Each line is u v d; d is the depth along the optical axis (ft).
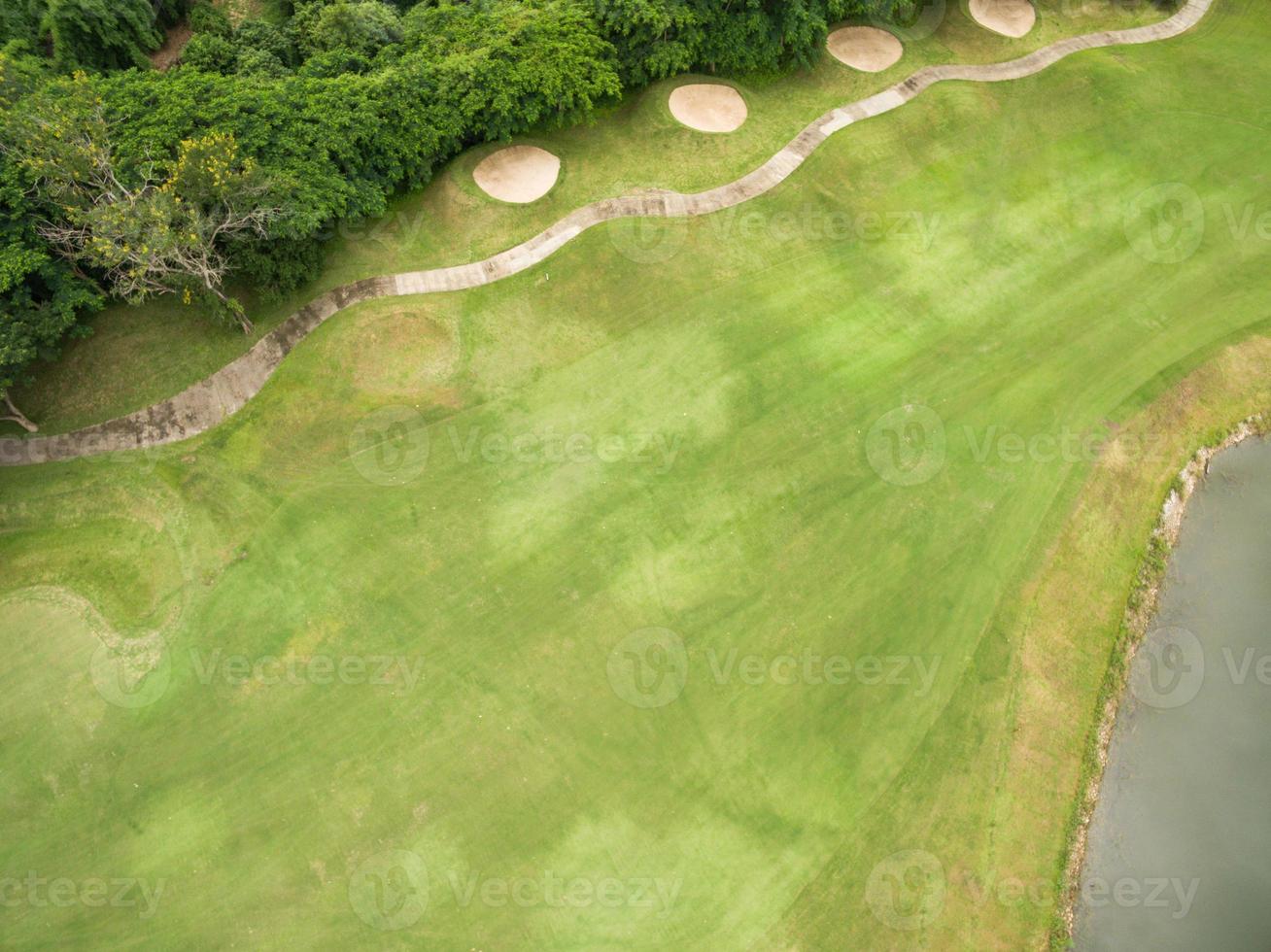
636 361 100.94
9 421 94.68
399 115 104.06
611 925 71.41
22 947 70.18
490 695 81.15
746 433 96.07
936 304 106.52
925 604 86.17
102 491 92.12
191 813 75.66
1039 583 87.30
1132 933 72.79
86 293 90.43
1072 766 79.00
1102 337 104.32
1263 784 79.61
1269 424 99.60
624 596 86.22
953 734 79.51
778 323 103.96
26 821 75.10
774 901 72.38
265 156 97.04
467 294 104.88
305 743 78.84
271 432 96.22
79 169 85.97
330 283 104.88
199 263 89.35
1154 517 92.17
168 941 70.59
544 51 110.22
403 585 86.89
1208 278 109.60
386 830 75.10
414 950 70.38
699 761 78.28
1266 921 73.56
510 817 75.82
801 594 86.79
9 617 84.84
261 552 88.84
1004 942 71.26
